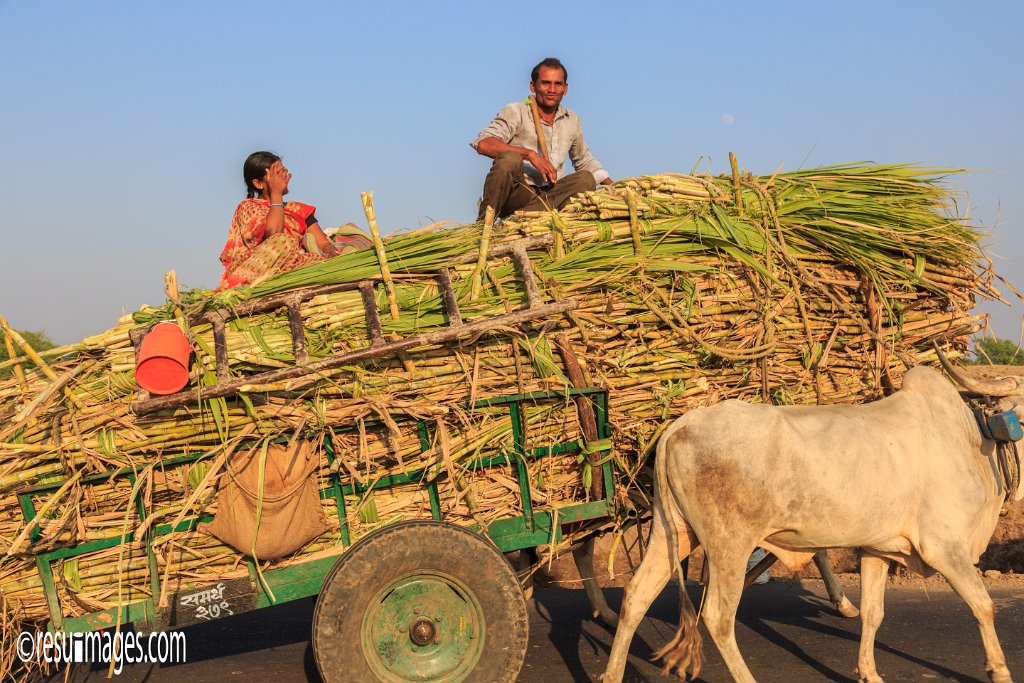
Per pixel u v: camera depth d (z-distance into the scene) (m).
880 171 5.21
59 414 4.02
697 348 4.73
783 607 6.73
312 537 4.21
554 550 4.69
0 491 3.98
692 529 4.33
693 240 4.82
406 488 4.41
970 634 5.64
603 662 5.26
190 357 4.06
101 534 4.05
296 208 5.45
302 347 4.10
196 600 4.13
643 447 4.62
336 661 3.99
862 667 4.68
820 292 4.92
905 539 4.49
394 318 4.32
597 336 4.60
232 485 4.10
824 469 4.17
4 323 3.93
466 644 4.19
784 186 5.13
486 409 4.39
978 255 5.18
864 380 5.04
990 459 4.65
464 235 4.78
